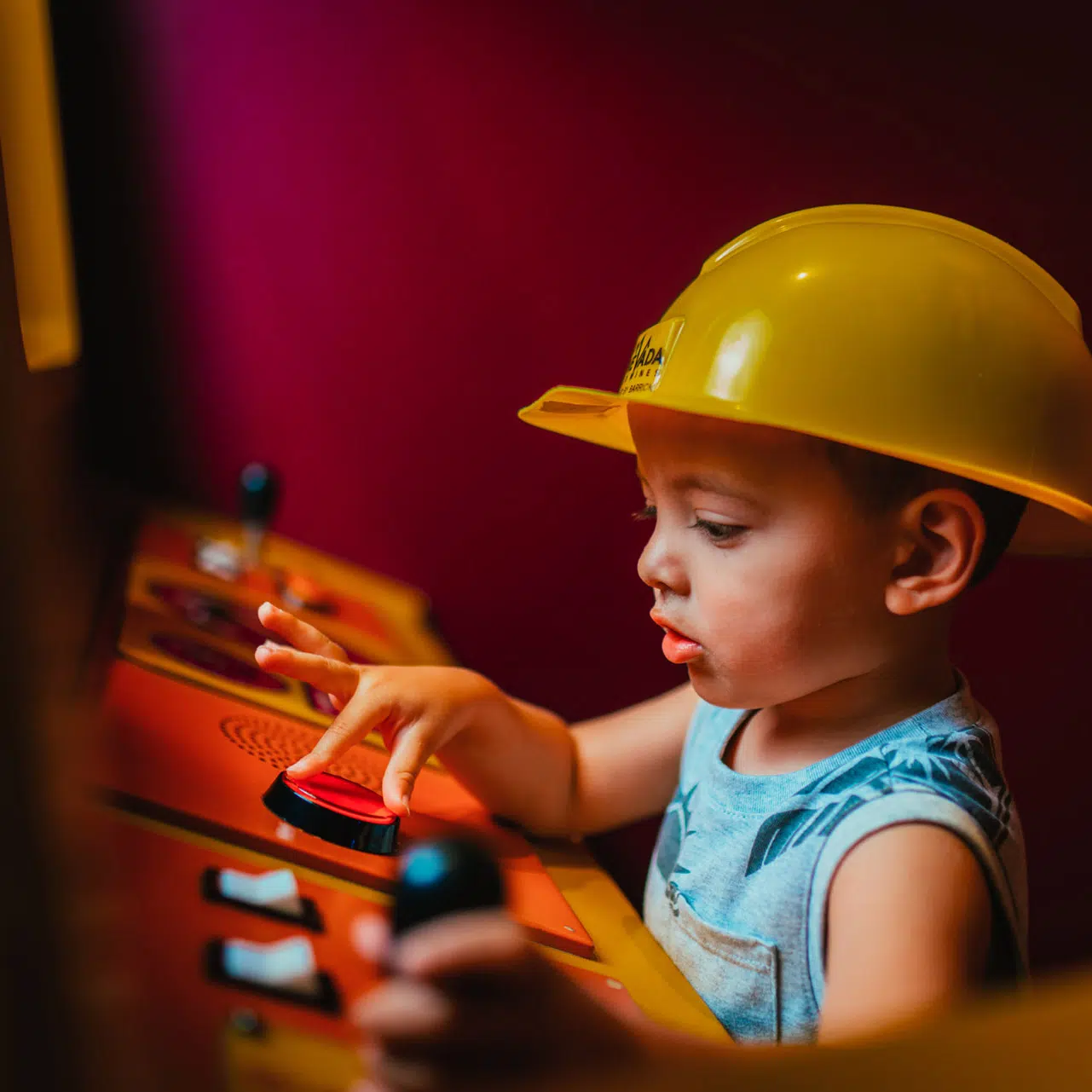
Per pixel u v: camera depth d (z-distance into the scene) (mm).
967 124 1006
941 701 551
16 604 195
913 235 538
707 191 1055
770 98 1033
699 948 543
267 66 1097
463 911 295
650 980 518
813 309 505
